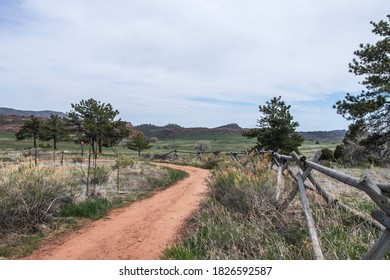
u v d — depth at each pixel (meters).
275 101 29.47
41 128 57.09
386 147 22.91
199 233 5.90
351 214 5.17
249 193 6.50
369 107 21.83
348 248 4.07
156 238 6.72
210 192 9.61
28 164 9.97
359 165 16.30
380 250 3.10
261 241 4.78
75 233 7.09
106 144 48.16
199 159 34.66
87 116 46.50
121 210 9.48
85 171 13.95
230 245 4.93
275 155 9.84
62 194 8.73
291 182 6.97
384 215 3.08
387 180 8.41
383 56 23.00
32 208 7.30
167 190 13.49
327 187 7.75
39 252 5.91
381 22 23.38
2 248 5.96
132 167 20.14
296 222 5.29
